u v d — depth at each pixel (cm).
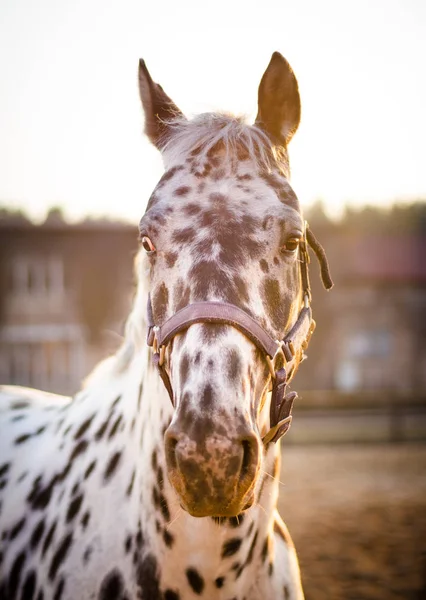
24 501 222
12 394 301
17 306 2431
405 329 2486
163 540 185
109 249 2452
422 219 2903
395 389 2445
